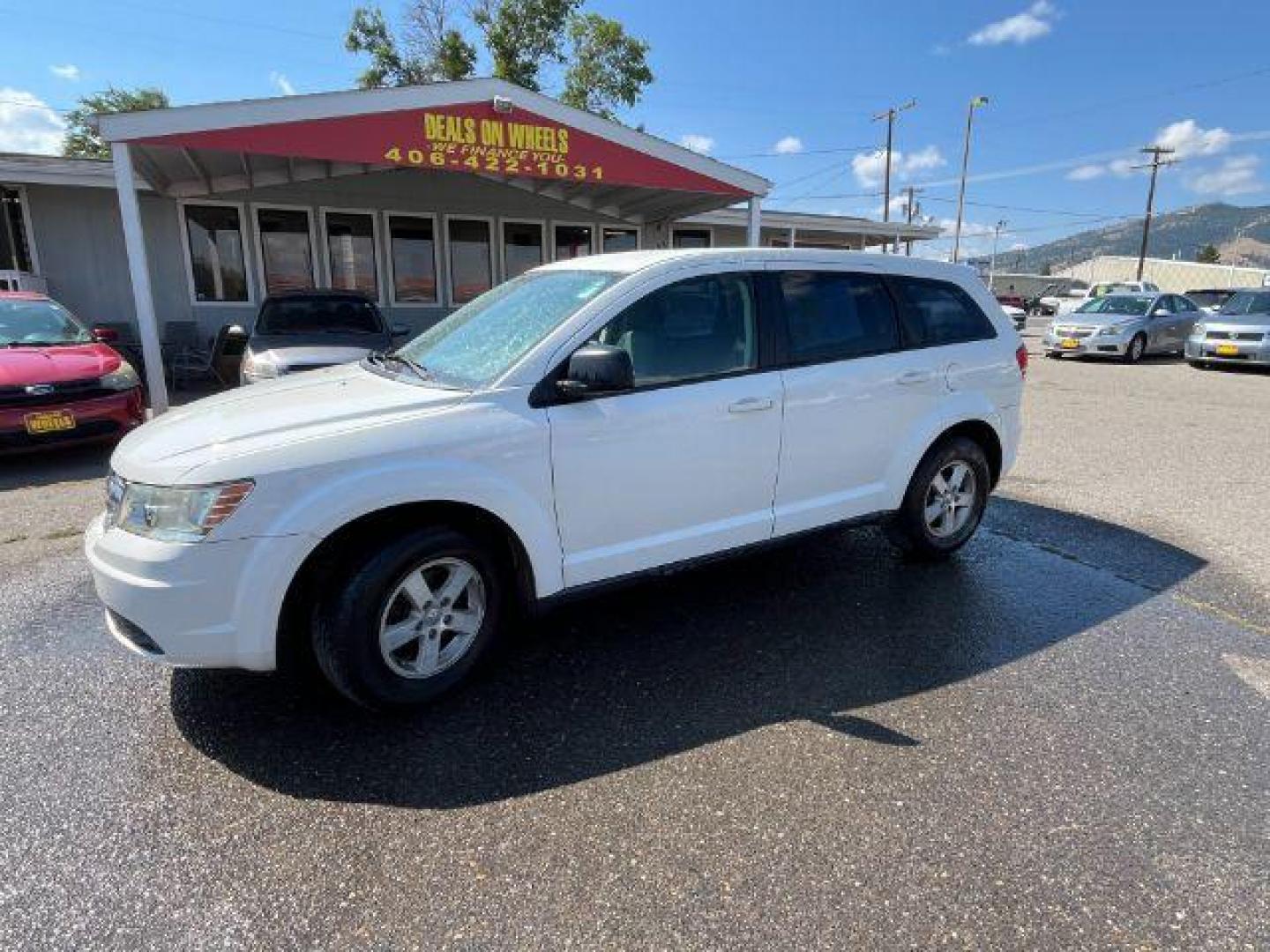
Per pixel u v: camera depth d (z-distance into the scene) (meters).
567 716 3.05
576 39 25.52
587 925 2.06
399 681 2.98
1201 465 7.25
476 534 3.18
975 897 2.16
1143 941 2.01
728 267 3.66
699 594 4.22
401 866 2.27
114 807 2.51
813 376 3.81
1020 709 3.11
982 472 4.66
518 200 15.35
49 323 7.77
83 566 4.61
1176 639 3.71
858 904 2.13
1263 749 2.84
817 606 4.07
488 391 3.07
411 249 14.67
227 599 2.66
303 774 2.69
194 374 12.55
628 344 3.35
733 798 2.57
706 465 3.54
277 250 13.67
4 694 3.19
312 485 2.72
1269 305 14.98
